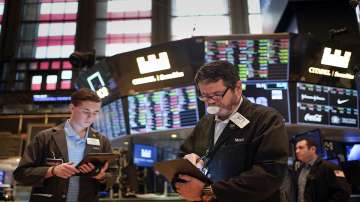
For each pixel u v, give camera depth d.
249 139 1.35
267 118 1.36
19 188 3.89
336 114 3.91
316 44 3.88
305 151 2.93
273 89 3.84
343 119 3.93
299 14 4.98
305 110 3.83
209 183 1.29
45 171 1.80
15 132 8.51
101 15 11.35
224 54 3.86
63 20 11.31
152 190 4.39
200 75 1.38
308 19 4.94
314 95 3.88
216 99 1.35
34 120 8.62
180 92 3.94
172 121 3.96
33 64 10.73
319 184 2.75
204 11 10.86
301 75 3.84
